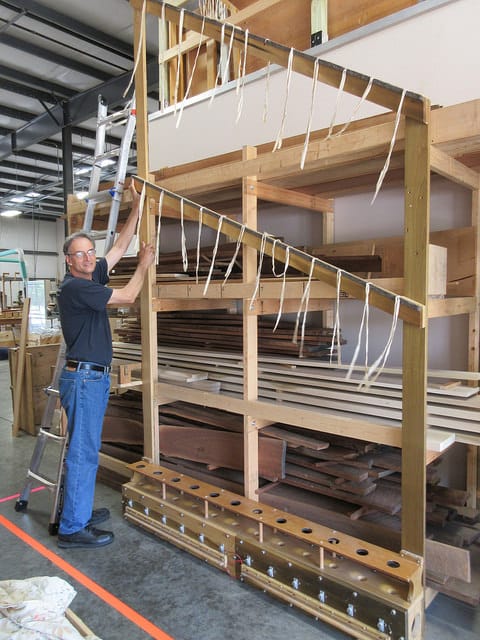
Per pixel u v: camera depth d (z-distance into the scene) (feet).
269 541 7.27
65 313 8.46
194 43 11.82
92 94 23.45
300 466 8.66
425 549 6.33
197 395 9.04
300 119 9.93
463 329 8.49
